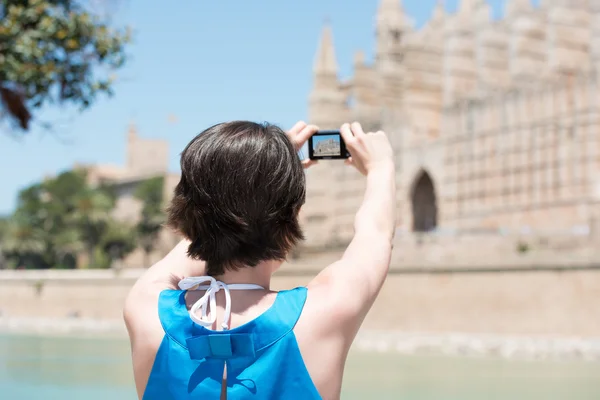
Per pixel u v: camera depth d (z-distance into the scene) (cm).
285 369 323
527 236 6775
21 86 1170
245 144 347
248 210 343
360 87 11169
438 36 10519
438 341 4862
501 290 5412
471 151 8494
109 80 1238
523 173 7950
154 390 326
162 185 11725
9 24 1169
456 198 8606
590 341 4719
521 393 2631
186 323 335
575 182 7469
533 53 8956
